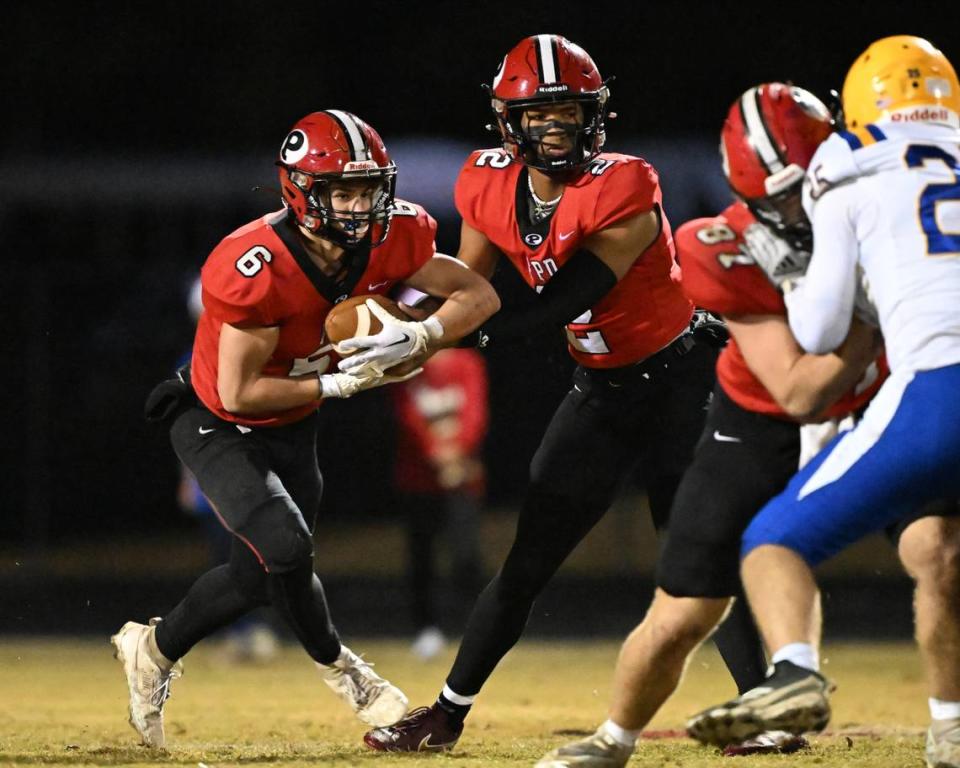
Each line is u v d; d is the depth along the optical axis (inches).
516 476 2012.8
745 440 565.6
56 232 2373.3
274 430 711.7
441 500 1296.8
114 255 2361.0
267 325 666.2
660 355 716.7
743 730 480.1
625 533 1955.0
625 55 2797.7
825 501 513.3
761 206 552.1
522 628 725.9
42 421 1953.7
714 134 2765.7
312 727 893.2
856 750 709.9
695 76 2780.5
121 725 888.9
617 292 703.1
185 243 2365.9
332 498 2057.1
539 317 692.7
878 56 561.9
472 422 1289.4
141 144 2878.9
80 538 2033.7
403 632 1567.4
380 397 2052.2
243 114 2883.9
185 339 1980.8
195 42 2896.2
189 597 727.1
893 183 526.6
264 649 1343.5
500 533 1985.7
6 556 1945.1
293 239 664.4
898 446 506.0
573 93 677.9
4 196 2343.8
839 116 600.1
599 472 714.2
